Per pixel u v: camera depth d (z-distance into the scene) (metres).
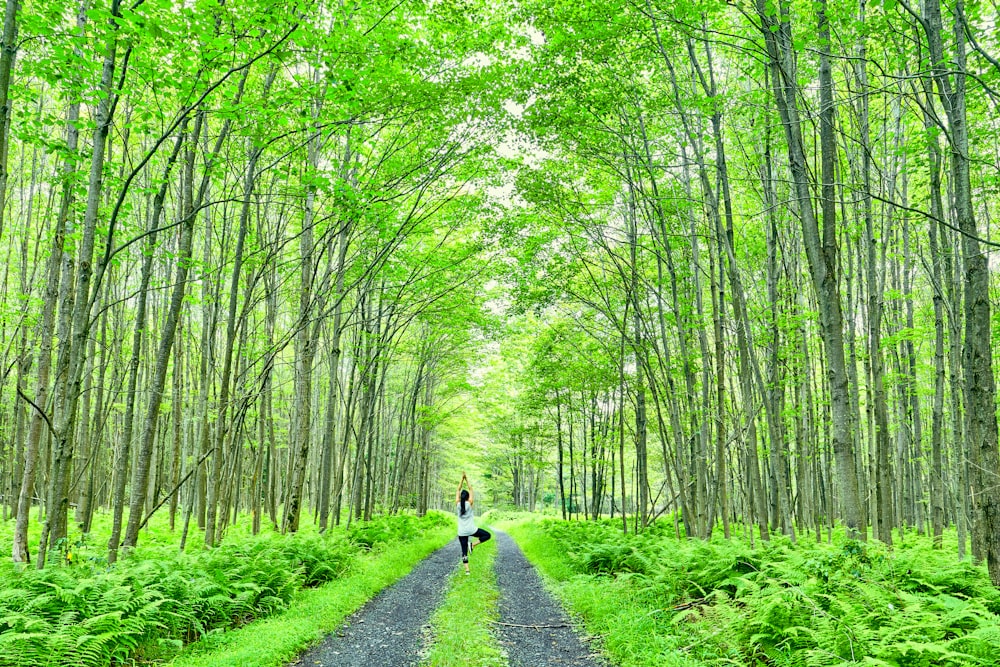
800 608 5.43
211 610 6.65
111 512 20.81
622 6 9.34
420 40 11.21
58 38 6.26
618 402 19.42
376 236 14.22
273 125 8.79
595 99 11.09
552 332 17.31
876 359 10.95
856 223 11.73
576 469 30.22
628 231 14.24
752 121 10.25
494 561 14.45
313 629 6.54
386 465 28.03
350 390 17.25
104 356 12.92
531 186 12.73
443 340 21.36
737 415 13.45
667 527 17.73
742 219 13.98
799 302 13.80
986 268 6.31
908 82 8.69
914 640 4.63
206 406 12.88
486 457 36.12
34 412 8.93
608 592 8.48
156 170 13.03
